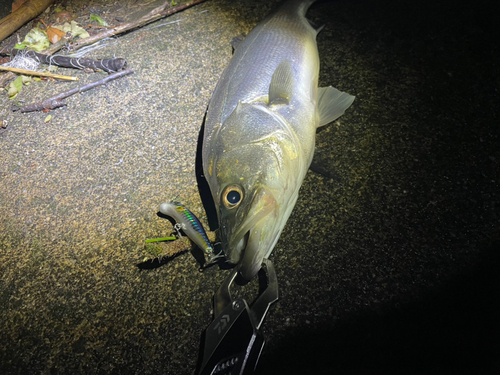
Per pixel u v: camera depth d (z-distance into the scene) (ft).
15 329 1.27
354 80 1.57
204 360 1.07
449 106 1.45
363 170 1.36
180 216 1.29
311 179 1.37
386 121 1.45
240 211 1.07
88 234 1.40
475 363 1.06
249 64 1.40
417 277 1.18
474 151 1.35
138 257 1.32
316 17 1.79
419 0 1.75
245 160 1.12
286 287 1.21
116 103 1.68
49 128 1.67
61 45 1.91
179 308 1.22
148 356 1.17
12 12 2.10
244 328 1.11
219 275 1.25
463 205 1.27
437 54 1.59
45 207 1.48
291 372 1.09
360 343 1.11
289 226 1.30
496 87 1.47
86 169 1.53
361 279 1.19
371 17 1.75
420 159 1.36
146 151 1.53
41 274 1.35
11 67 1.85
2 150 1.64
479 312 1.11
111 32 1.90
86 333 1.23
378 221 1.27
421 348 1.09
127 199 1.44
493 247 1.20
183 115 1.59
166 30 1.89
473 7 1.68
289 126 1.25
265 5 1.91
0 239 1.44
